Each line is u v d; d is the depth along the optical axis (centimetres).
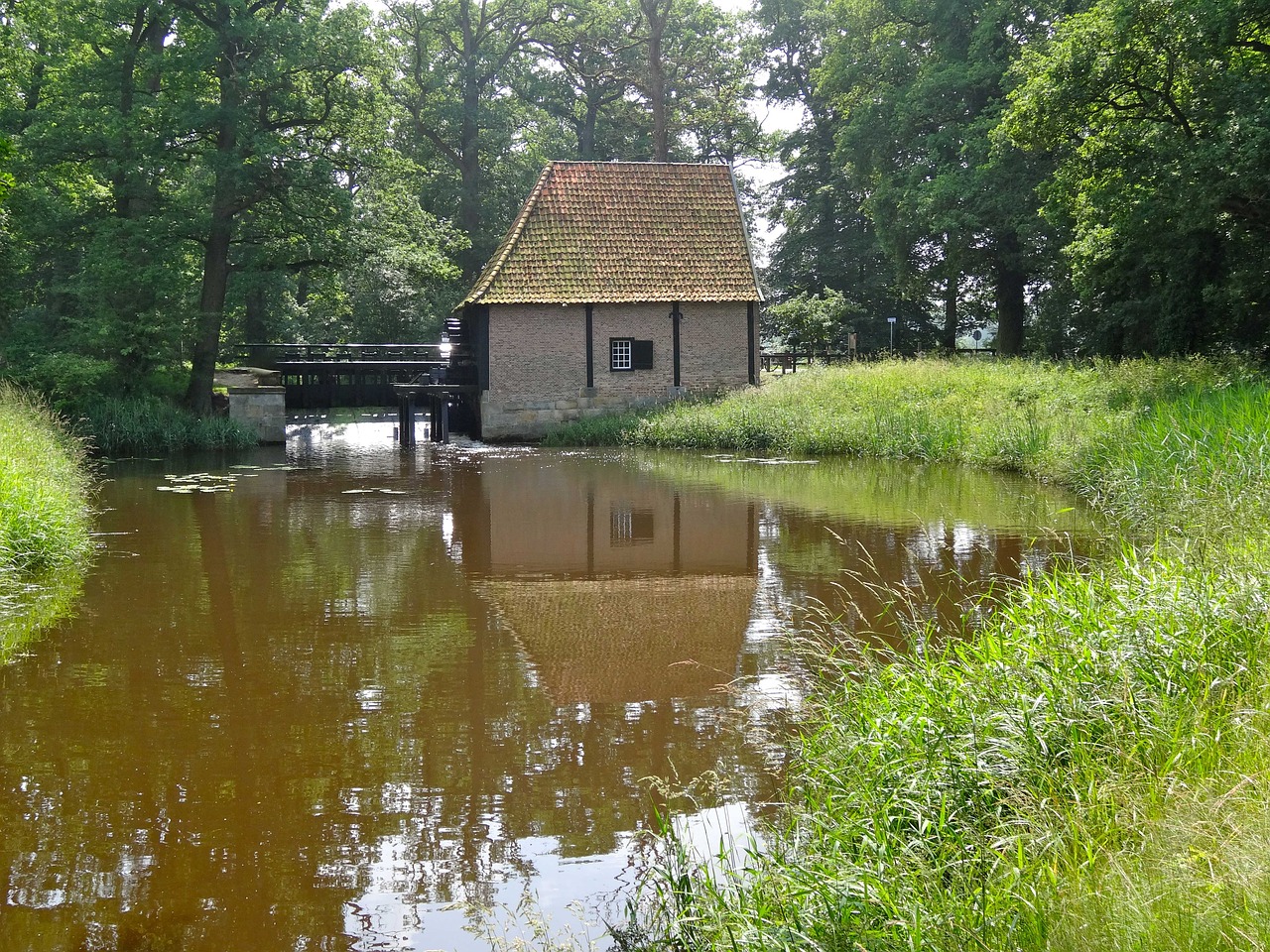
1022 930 348
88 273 2920
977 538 1271
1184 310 2602
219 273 3184
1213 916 317
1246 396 1392
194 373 3133
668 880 464
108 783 623
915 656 671
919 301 4744
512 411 3086
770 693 756
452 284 5216
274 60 2991
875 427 2266
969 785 459
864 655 691
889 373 2839
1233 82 1958
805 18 5178
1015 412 2105
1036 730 478
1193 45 1970
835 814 483
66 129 2886
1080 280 2764
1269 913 308
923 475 1920
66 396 2794
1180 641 538
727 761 637
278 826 567
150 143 2938
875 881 393
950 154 3756
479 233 5291
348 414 4406
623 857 527
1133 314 2844
